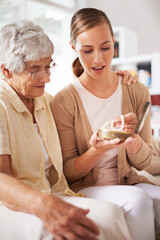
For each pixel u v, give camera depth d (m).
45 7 4.95
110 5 5.16
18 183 0.96
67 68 5.29
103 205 1.03
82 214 0.90
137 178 1.47
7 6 4.57
